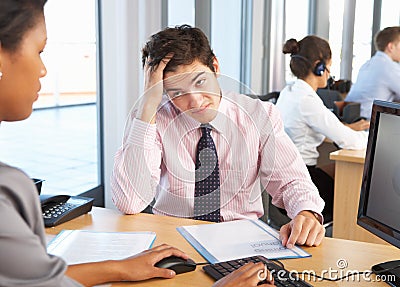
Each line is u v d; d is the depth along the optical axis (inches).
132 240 57.2
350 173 107.8
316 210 62.3
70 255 53.2
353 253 54.6
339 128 116.8
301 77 122.8
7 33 34.1
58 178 163.3
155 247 51.7
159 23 134.3
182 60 59.2
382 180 52.4
